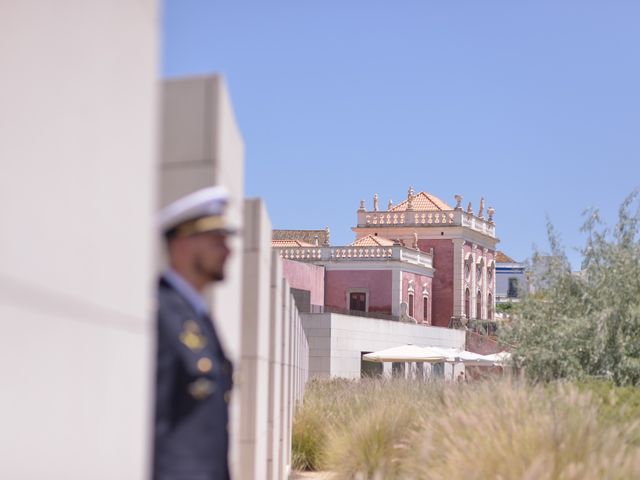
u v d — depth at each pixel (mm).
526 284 33281
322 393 39688
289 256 100875
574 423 16109
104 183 4820
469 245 113438
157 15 5887
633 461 14328
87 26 4617
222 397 6996
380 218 113000
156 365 6602
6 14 3832
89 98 4641
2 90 3799
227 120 9789
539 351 30859
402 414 24047
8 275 3779
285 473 23156
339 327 72062
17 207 3891
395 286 97812
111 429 4824
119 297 5004
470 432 17156
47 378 4070
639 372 29391
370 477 21422
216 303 9070
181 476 6523
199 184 9070
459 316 108875
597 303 31094
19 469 3809
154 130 5797
